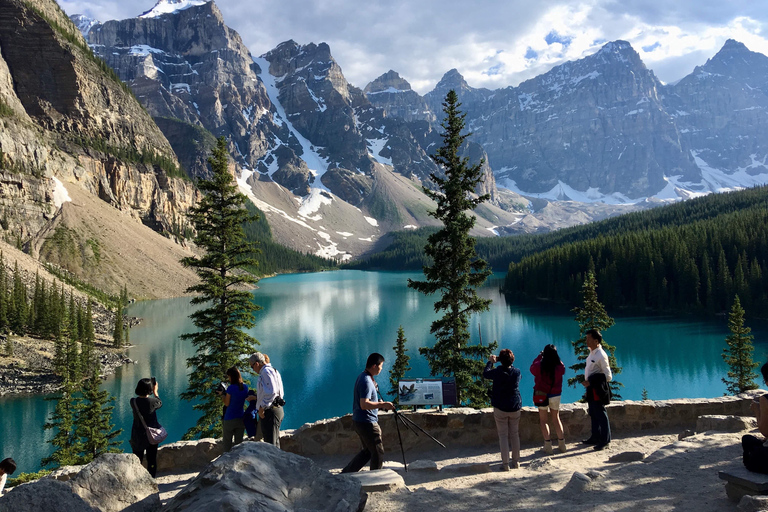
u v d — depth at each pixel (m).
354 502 7.91
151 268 189.38
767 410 8.68
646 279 148.62
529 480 10.45
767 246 143.75
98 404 43.00
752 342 100.94
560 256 179.25
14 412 61.16
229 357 35.09
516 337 110.44
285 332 120.25
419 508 8.95
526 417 15.52
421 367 85.81
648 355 94.12
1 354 78.38
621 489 9.44
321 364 89.38
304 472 8.30
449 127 35.03
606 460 12.56
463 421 15.64
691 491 9.09
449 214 34.94
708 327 118.19
